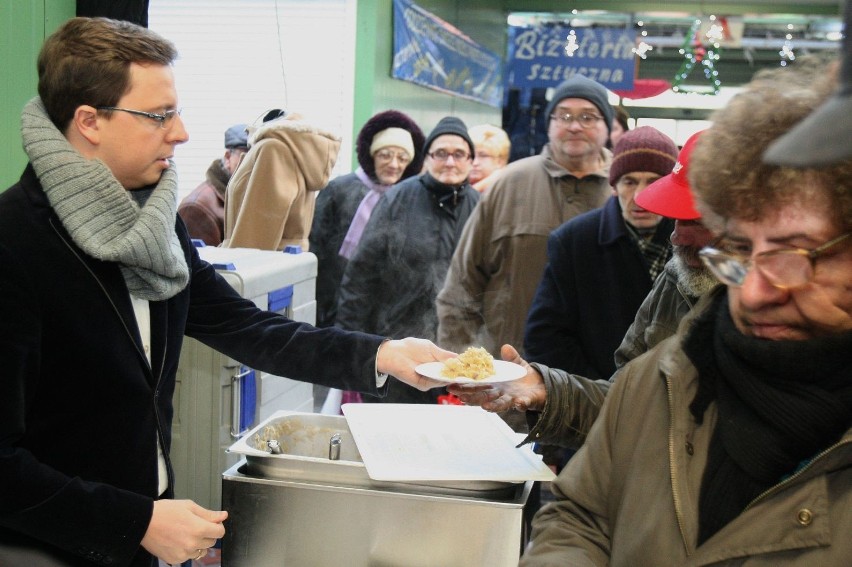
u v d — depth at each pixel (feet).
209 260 7.17
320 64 17.08
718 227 3.25
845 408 2.99
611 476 3.92
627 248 7.95
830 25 30.91
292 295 7.50
